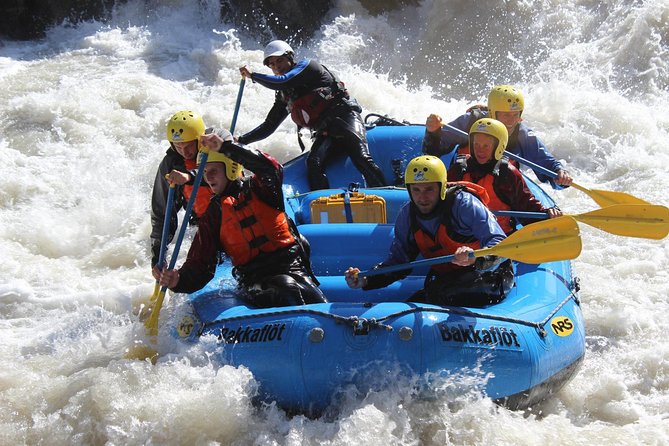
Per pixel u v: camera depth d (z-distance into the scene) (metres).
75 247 15.55
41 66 23.55
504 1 26.30
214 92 22.48
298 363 9.23
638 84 23.19
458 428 9.21
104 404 9.38
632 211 10.46
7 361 11.00
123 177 18.00
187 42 25.36
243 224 10.36
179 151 11.43
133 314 12.83
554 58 24.62
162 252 10.40
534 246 9.53
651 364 11.24
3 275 14.23
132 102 21.27
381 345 9.16
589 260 14.52
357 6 27.34
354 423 8.89
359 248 12.09
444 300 10.32
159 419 9.21
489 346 9.35
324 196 13.66
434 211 10.00
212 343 9.77
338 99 15.09
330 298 11.21
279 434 9.25
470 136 11.45
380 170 14.88
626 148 19.52
